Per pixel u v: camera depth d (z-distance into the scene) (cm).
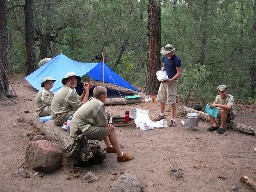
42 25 1886
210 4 1272
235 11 1588
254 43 1493
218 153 633
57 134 636
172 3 1266
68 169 565
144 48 2106
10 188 502
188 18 1312
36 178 535
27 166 572
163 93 811
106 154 623
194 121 765
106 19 1981
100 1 1967
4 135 727
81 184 512
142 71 1991
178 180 524
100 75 1229
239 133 761
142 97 1136
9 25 1816
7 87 1138
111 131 577
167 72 802
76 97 670
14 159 602
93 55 2059
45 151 554
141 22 1972
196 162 589
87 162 562
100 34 2016
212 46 1329
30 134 720
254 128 820
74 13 1930
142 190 485
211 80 1420
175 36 1399
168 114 914
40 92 781
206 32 1291
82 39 2036
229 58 1433
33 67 1702
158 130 770
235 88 1540
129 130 768
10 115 895
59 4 1909
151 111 952
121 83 1213
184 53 1320
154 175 538
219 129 759
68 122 642
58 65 1256
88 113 568
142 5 1928
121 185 479
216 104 764
